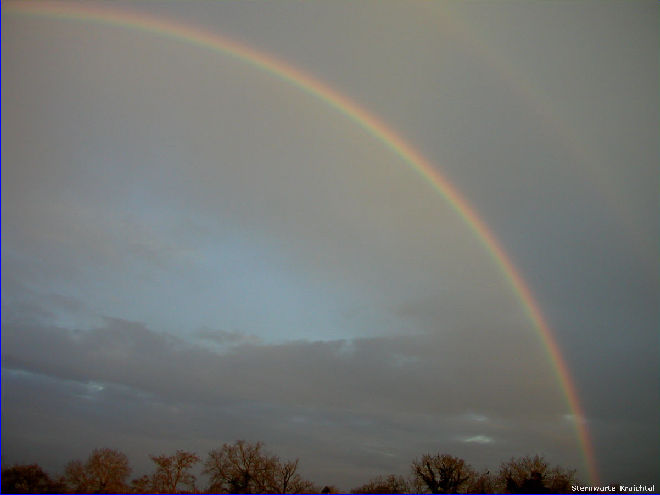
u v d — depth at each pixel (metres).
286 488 66.50
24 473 58.62
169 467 63.69
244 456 67.06
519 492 64.94
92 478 58.47
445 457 69.25
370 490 67.19
